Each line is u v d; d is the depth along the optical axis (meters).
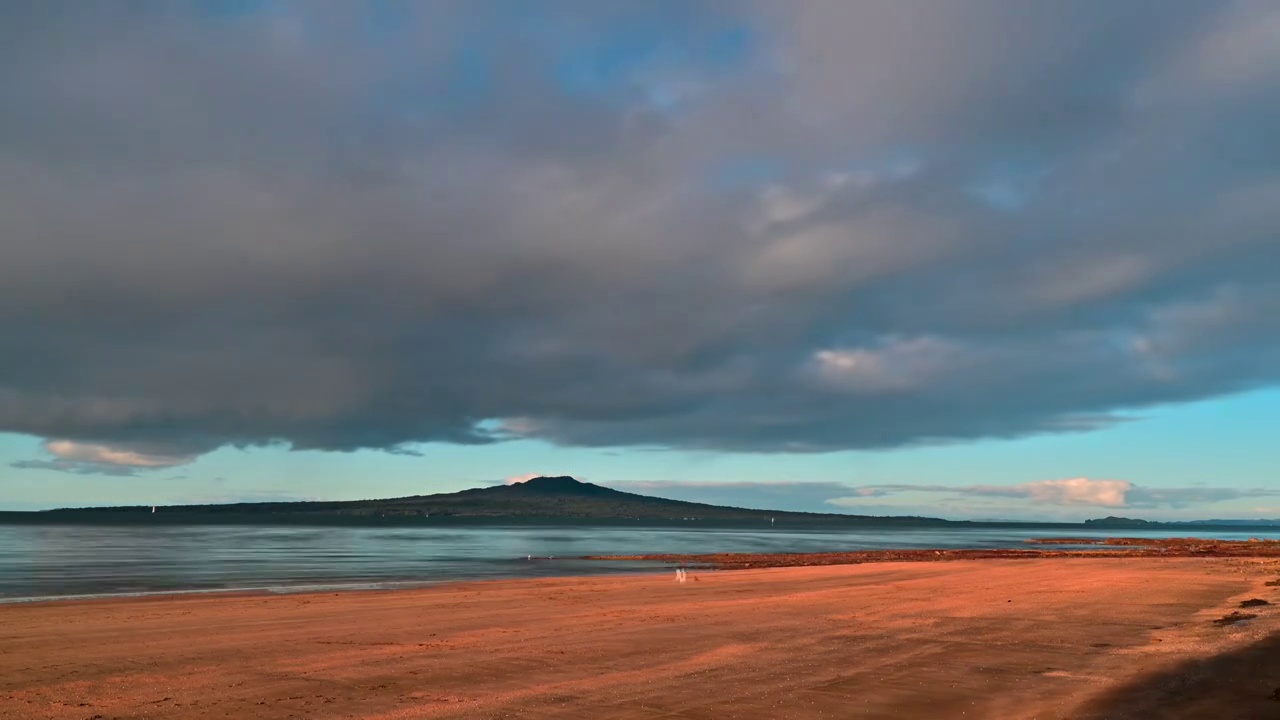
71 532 146.75
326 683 13.82
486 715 11.49
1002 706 12.03
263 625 22.03
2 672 14.91
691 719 11.26
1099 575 40.31
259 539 115.31
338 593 33.84
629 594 32.47
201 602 29.45
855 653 16.95
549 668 15.23
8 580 43.25
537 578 45.78
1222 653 16.39
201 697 12.75
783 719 11.27
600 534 167.38
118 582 42.41
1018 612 24.47
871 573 45.84
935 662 15.81
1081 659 16.11
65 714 11.67
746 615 24.22
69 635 20.00
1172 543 120.38
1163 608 25.28
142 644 18.38
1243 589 31.69
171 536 126.44
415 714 11.57
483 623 22.42
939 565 53.94
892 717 11.40
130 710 11.92
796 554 82.94
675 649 17.56
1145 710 11.73
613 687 13.43
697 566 62.19
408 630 20.88
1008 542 142.75
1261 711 11.62
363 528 195.38
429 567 58.06
